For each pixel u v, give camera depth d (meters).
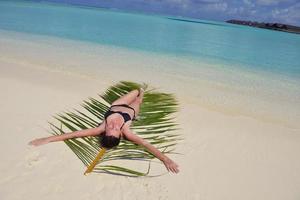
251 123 6.82
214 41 22.91
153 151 4.63
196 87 9.43
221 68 12.99
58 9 41.81
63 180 4.02
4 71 8.59
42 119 5.53
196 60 14.15
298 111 8.24
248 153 5.38
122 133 4.84
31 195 3.72
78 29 20.72
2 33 15.75
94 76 9.24
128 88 6.43
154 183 4.21
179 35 24.53
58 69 9.65
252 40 27.72
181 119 6.46
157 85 9.13
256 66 14.30
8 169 4.08
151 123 5.34
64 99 6.66
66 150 4.60
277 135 6.30
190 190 4.20
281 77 12.45
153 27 29.59
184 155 5.00
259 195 4.29
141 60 12.70
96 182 4.07
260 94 9.56
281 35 40.66
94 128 4.84
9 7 35.06
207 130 6.07
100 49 14.25
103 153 4.56
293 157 5.42
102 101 6.76
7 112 5.66
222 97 8.70
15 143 4.66
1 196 3.64
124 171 4.29
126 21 34.28
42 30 18.34
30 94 6.76
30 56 11.12
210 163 4.88
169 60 13.38
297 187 4.55
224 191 4.28
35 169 4.15
